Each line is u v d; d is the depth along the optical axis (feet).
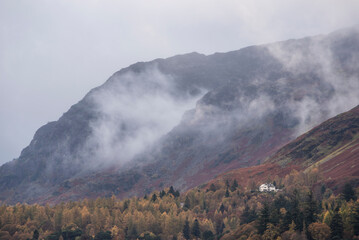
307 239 480.23
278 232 507.30
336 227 474.90
